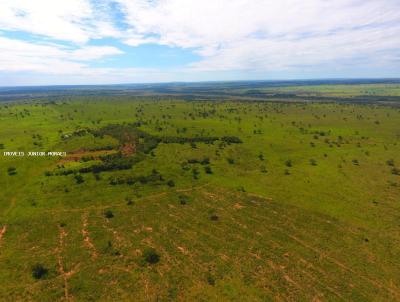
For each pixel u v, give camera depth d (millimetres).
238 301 42250
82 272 48094
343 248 56125
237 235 59781
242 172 97812
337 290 45156
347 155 117938
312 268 50062
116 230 60875
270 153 119875
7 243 56469
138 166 98312
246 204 74125
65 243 56188
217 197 77875
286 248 55688
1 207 71312
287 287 45406
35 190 79438
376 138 146375
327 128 169750
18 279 46469
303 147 129125
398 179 92562
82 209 69938
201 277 46969
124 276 47125
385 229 63312
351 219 67312
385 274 49062
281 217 67688
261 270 49094
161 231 60688
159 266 49531
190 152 116812
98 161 101125
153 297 42719
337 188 85250
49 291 43969
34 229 61281
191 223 64250
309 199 77500
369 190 84000
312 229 62781
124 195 77375
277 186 86250
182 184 85625
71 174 90062
